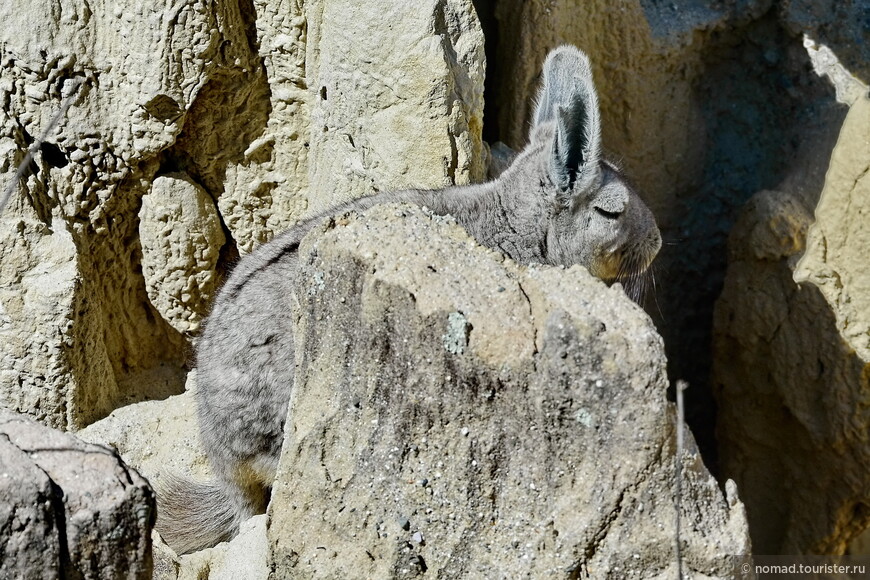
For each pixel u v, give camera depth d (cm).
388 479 941
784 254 1877
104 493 796
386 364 930
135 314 1670
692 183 2088
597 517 878
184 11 1458
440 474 923
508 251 1348
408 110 1451
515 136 1783
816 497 1927
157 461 1505
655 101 1980
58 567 779
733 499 909
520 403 893
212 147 1598
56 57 1460
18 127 1493
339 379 959
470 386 904
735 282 1955
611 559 883
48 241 1515
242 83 1560
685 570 882
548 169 1297
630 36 1884
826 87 1953
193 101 1514
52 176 1522
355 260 933
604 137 1962
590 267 1366
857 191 1794
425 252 933
